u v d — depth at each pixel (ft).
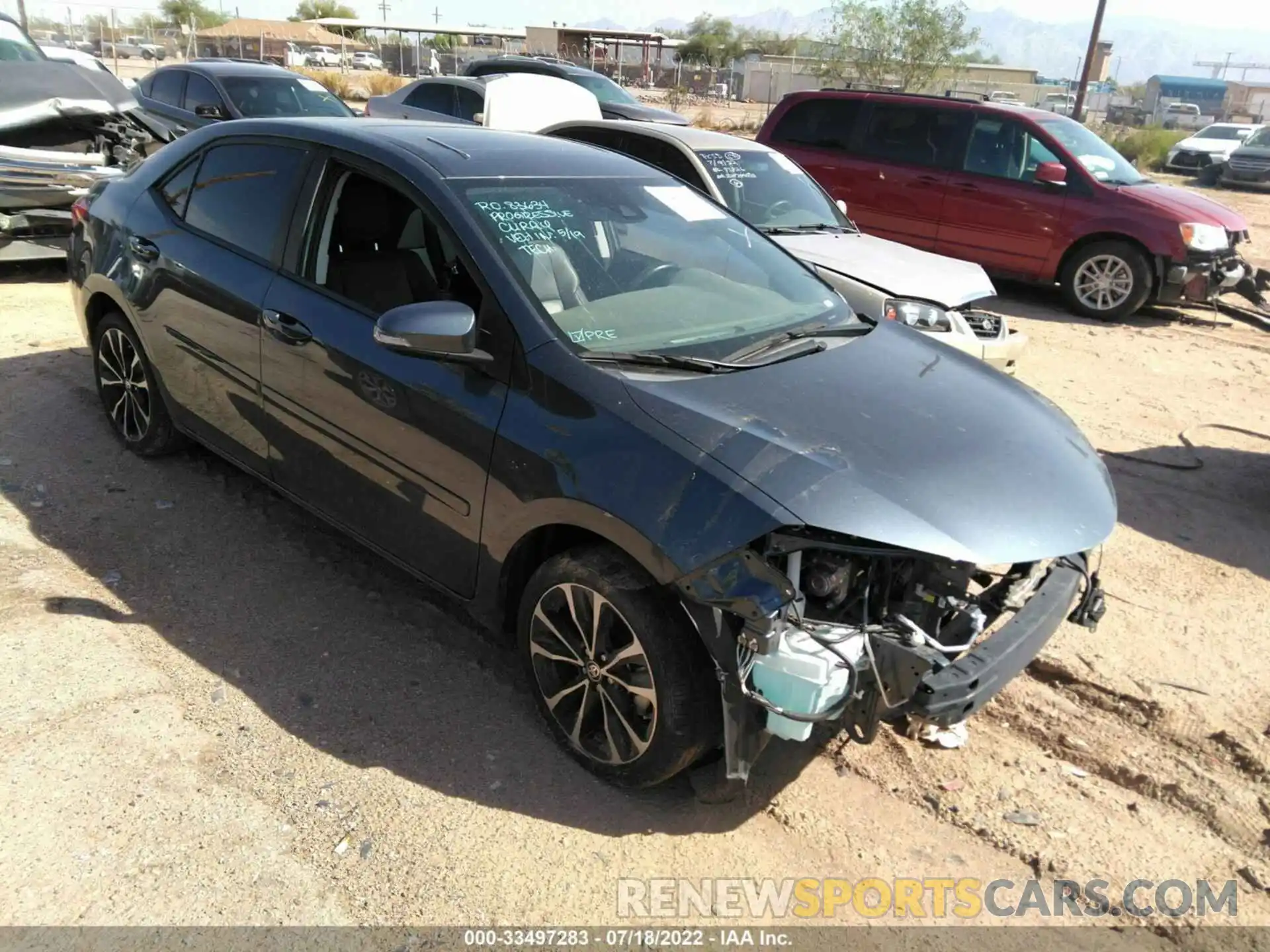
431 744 10.39
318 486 12.39
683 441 8.98
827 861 9.33
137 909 8.17
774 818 9.78
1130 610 14.23
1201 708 11.94
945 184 34.12
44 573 12.78
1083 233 32.09
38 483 15.16
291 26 231.71
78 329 22.90
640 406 9.34
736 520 8.41
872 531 8.35
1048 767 10.80
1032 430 10.55
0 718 10.14
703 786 9.97
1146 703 11.93
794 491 8.50
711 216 13.58
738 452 8.84
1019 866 9.43
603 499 9.02
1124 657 12.95
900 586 9.11
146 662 11.30
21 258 26.04
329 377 11.56
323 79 123.03
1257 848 9.80
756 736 8.91
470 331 9.78
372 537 11.85
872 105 35.60
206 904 8.27
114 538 13.83
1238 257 32.30
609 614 9.43
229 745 10.12
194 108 38.34
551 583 9.80
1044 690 12.21
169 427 15.65
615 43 184.96
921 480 9.00
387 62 181.57
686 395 9.57
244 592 12.88
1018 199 32.94
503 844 9.17
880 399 10.28
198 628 12.03
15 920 7.96
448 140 12.58
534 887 8.73
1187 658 13.05
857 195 35.94
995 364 20.79
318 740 10.31
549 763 10.27
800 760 10.64
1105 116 165.07
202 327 13.48
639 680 9.33
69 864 8.53
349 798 9.55
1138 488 18.72
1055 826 9.94
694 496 8.64
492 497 10.01
